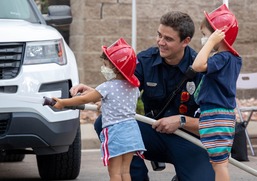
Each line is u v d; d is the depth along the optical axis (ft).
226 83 21.91
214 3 54.24
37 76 27.76
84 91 23.39
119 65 22.21
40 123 27.48
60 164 30.89
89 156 39.58
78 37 52.80
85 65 52.70
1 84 27.22
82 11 52.54
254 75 43.21
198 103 22.44
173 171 34.86
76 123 28.89
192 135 24.06
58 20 33.42
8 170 35.27
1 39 27.84
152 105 24.34
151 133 24.25
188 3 53.98
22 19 31.65
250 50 55.52
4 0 32.24
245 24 55.31
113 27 52.95
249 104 52.70
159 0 53.57
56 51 28.84
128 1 53.06
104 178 32.42
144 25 53.47
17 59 27.86
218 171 22.25
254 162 37.58
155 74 23.86
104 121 22.66
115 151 22.44
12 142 27.27
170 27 22.85
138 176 24.22
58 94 28.27
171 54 23.15
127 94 22.57
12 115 27.12
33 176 33.24
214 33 21.67
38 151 28.22
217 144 21.99
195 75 23.39
